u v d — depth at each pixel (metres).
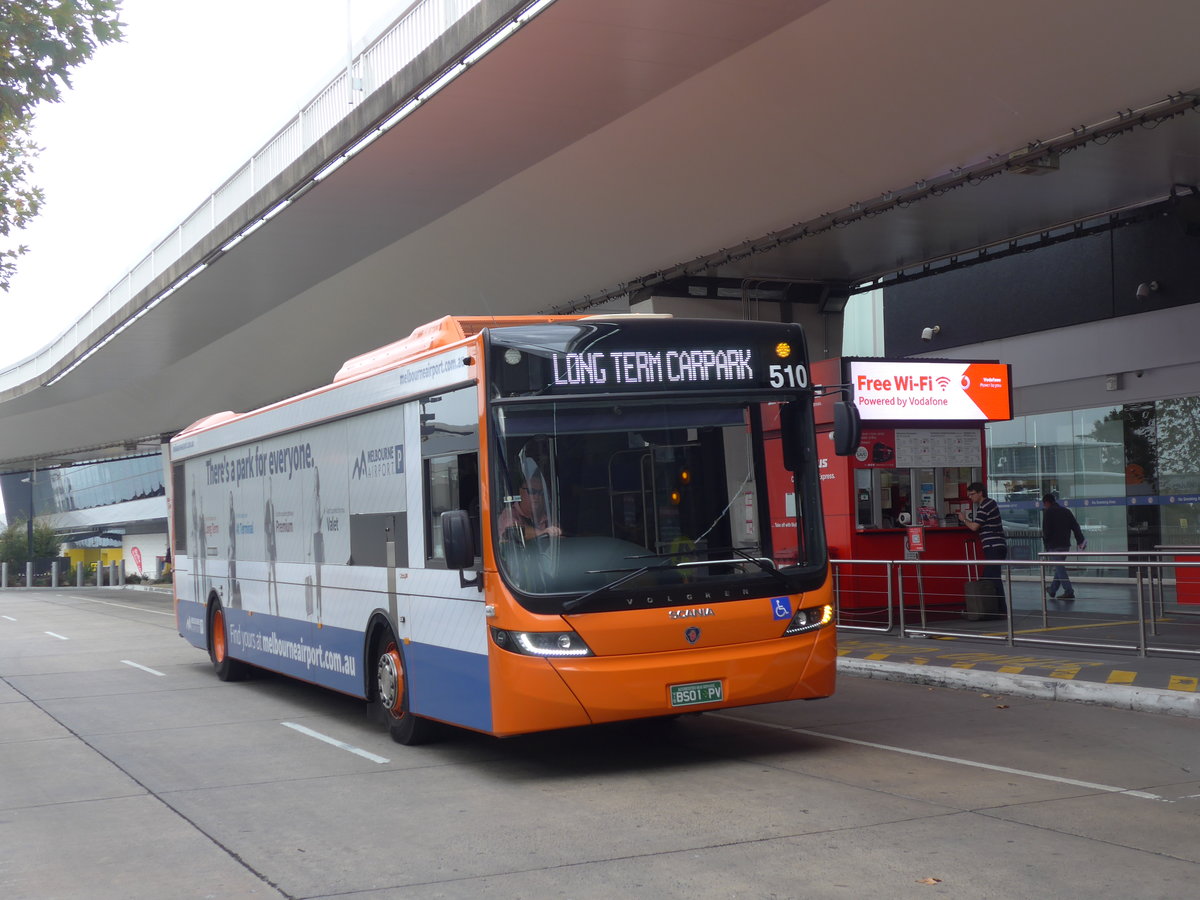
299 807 8.05
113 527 78.00
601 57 15.03
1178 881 5.66
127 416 53.09
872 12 13.34
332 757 9.88
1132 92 13.85
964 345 26.89
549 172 19.97
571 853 6.55
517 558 8.23
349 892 6.00
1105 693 10.77
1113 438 23.44
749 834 6.78
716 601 8.45
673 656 8.30
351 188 21.25
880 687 12.64
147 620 29.53
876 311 29.92
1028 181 18.08
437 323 9.84
